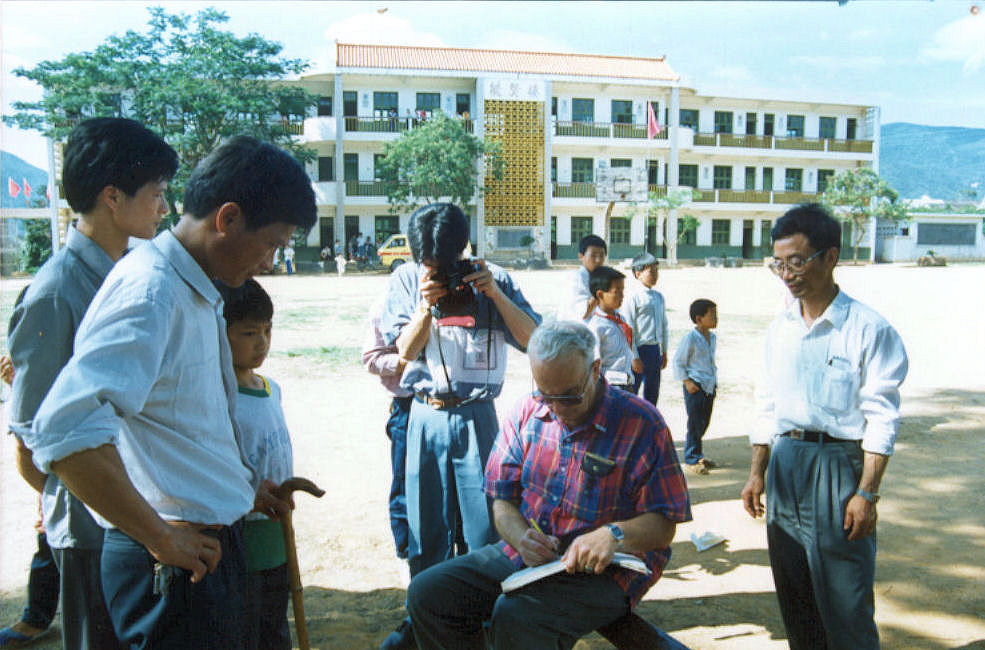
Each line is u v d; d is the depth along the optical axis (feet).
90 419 5.16
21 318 7.06
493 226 127.85
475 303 9.95
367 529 14.79
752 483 9.62
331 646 10.35
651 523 7.45
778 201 142.10
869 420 8.35
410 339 10.02
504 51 131.95
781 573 9.11
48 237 100.53
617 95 132.16
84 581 7.18
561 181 132.05
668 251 135.33
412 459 10.49
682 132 133.28
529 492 8.06
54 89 96.68
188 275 5.95
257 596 8.20
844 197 135.64
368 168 123.75
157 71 95.91
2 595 11.97
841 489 8.48
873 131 144.97
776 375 9.07
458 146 111.65
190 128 99.66
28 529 14.70
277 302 61.77
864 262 147.74
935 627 10.92
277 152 6.18
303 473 18.26
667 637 7.80
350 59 121.49
